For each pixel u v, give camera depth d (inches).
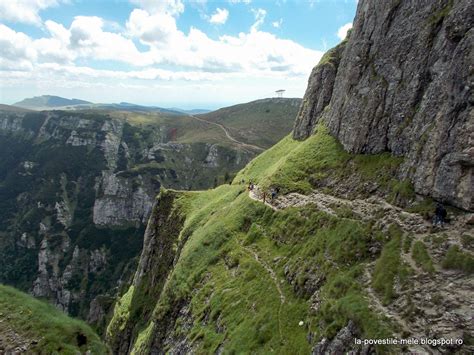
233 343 1668.3
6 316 965.2
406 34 2161.7
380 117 2224.4
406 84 2068.2
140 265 4520.2
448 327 1043.9
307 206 2225.6
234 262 2348.7
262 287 1920.5
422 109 1844.2
